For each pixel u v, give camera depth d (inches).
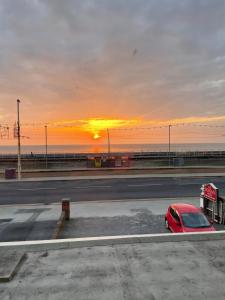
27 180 1256.8
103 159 1802.4
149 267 240.4
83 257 261.0
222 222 636.1
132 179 1278.3
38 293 203.0
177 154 2490.2
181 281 217.2
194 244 288.2
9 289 208.7
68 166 1779.0
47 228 603.8
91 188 1059.9
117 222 639.8
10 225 623.8
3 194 960.9
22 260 255.4
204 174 1416.1
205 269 236.1
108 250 275.0
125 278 223.1
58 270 237.3
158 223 632.4
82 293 202.7
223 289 205.8
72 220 654.5
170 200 853.2
